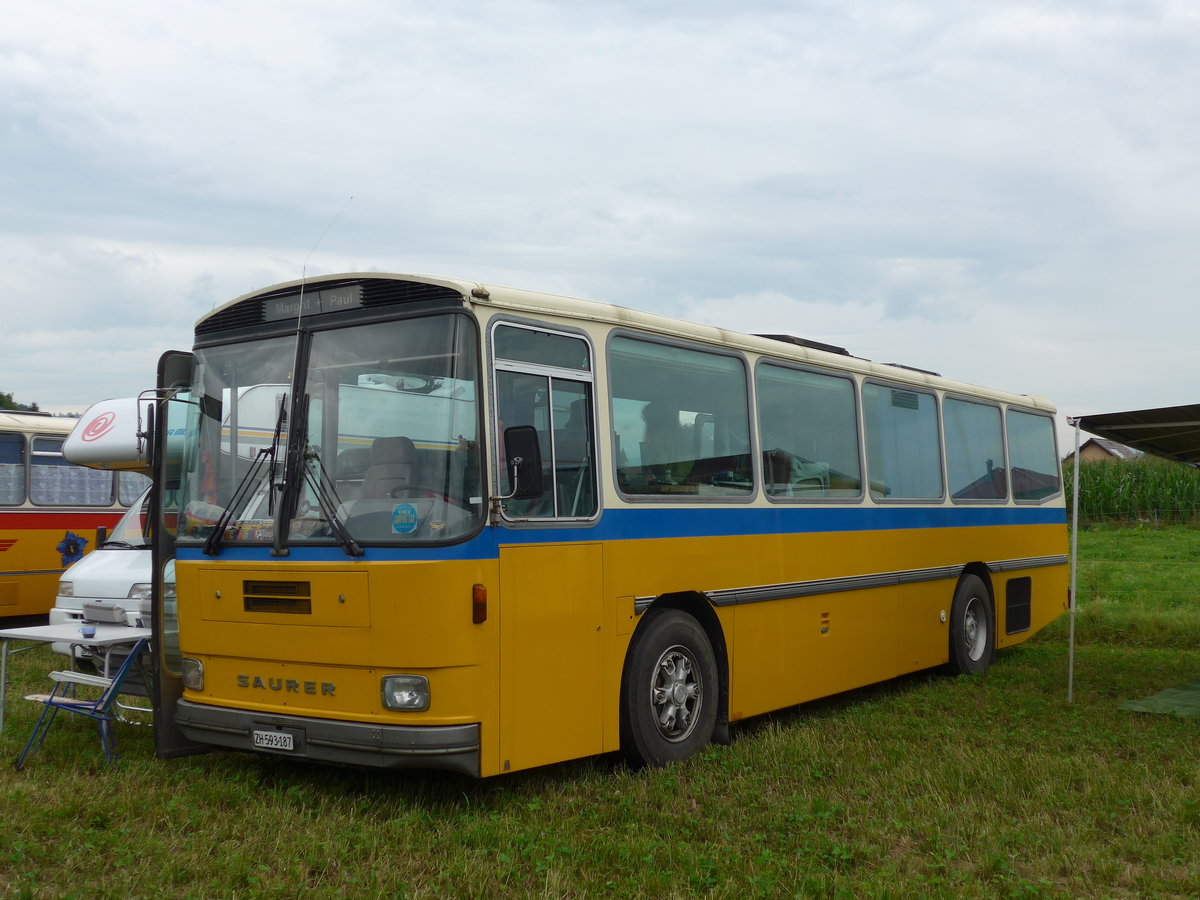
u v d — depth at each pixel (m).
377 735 6.23
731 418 8.88
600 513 7.30
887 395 11.29
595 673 7.18
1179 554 28.75
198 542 7.20
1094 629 16.30
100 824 6.23
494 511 6.46
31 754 7.83
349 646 6.38
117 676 7.70
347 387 6.79
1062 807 6.86
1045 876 5.72
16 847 5.66
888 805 6.77
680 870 5.60
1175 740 8.77
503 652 6.49
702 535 8.27
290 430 6.84
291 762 7.76
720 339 8.83
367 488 6.55
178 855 5.67
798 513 9.50
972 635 12.74
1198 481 37.78
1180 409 9.98
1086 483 38.78
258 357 7.20
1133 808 6.84
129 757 7.84
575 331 7.32
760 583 8.91
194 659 7.19
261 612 6.79
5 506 15.70
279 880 5.33
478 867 5.53
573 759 7.48
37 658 12.35
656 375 8.10
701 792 7.02
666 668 7.86
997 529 13.23
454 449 6.45
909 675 12.50
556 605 6.89
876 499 10.76
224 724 6.91
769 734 8.76
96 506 16.88
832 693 9.88
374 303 6.81
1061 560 15.05
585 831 6.18
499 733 6.44
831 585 9.87
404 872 5.56
